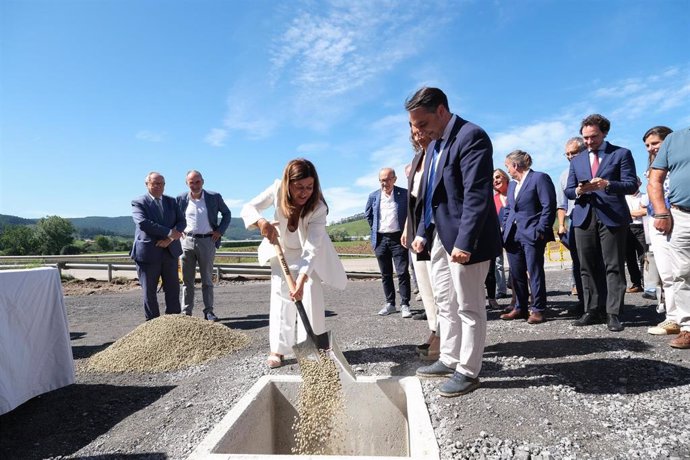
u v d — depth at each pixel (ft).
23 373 10.76
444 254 10.36
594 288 14.98
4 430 9.95
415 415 7.80
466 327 9.48
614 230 13.79
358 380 9.59
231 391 10.75
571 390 9.46
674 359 10.97
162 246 18.12
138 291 35.68
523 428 7.97
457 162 9.41
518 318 17.21
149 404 10.91
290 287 10.58
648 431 7.64
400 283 19.15
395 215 19.22
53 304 11.70
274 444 9.93
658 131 14.05
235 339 15.90
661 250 13.44
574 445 7.33
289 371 11.85
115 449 8.48
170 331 15.07
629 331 13.84
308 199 11.97
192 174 20.34
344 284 12.63
